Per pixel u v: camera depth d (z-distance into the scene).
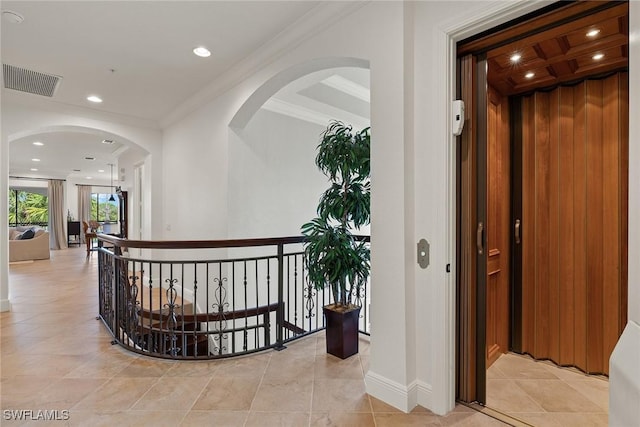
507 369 2.30
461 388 1.92
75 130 4.46
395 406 1.89
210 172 3.95
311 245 2.66
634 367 0.68
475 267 1.90
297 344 2.84
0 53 2.90
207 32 2.60
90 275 6.14
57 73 3.31
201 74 3.38
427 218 1.85
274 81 2.94
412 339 1.90
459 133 1.81
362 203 2.53
